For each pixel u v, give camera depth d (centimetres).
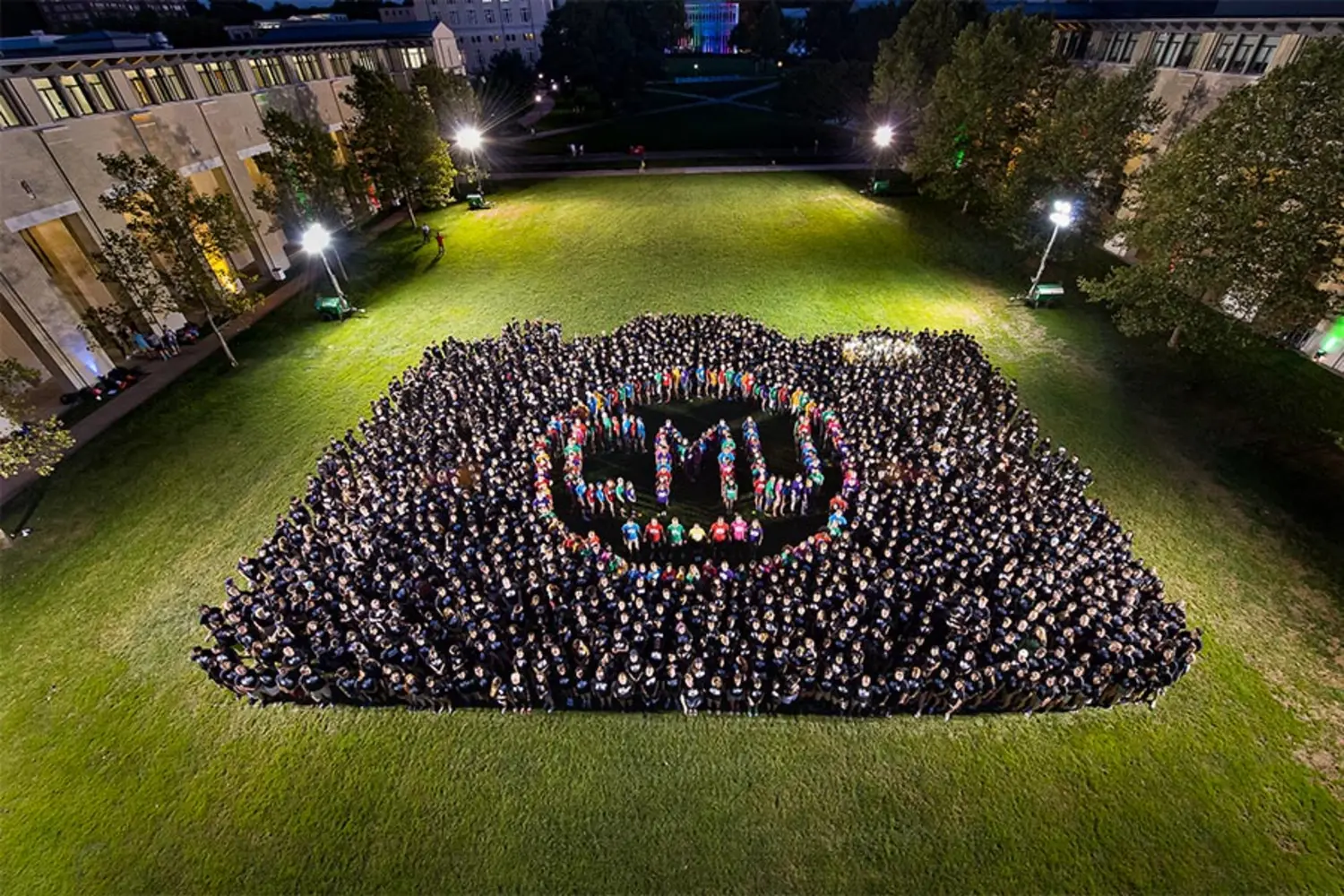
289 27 7662
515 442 2388
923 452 2242
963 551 1848
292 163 4350
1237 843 1387
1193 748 1552
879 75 5638
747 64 13312
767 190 5872
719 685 1583
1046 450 2403
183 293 3303
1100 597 1683
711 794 1502
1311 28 3089
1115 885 1330
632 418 2570
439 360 2927
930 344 2859
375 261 4666
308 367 3303
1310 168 2317
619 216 5347
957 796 1484
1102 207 3819
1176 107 3869
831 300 3806
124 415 2941
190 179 3856
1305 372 2950
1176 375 2991
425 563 1900
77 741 1642
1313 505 2250
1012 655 1619
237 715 1689
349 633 1688
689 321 3212
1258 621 1858
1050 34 4384
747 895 1338
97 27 9331
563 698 1675
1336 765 1516
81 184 3086
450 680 1653
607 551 1992
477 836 1442
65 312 3017
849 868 1373
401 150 5097
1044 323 3503
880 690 1593
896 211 5225
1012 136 4488
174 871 1397
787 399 2722
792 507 2272
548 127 8906
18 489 2497
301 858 1411
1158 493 2328
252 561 1898
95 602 2027
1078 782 1499
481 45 12144
